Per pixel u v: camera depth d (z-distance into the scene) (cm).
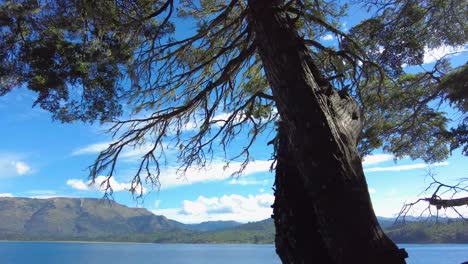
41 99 796
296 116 507
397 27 939
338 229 453
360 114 559
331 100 523
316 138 486
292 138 508
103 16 797
